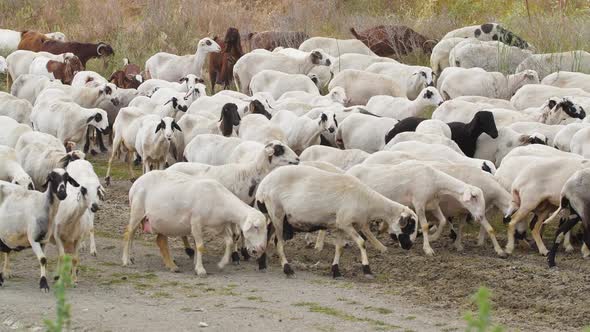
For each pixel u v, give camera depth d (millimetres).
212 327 11680
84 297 13094
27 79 25156
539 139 18766
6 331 11398
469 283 13734
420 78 24750
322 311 12477
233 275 14438
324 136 21047
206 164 16594
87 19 36531
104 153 23469
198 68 28484
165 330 11500
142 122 19797
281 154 15680
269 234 14867
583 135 18078
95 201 14078
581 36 28641
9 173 15953
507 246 15352
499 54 26234
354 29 31328
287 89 24656
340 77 24297
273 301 12938
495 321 12141
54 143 17750
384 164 16047
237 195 15672
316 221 14320
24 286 13648
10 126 18781
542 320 12203
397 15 35750
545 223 15758
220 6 36938
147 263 15125
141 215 14719
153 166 20125
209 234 16781
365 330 11664
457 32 29141
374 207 14273
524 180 15180
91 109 21594
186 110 21984
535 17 31344
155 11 34750
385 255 15344
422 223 15352
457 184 15227
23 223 13250
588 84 23328
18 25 37281
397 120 20828
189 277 14305
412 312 12492
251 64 26484
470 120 20578
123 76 27672
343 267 14820
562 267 14539
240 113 21250
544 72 25469
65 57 27891
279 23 34938
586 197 14086
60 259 13531
